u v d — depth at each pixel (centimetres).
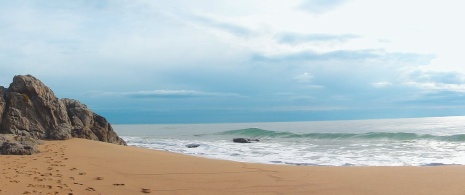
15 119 2212
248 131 5353
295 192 875
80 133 2447
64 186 908
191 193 870
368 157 2114
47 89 2502
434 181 945
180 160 1482
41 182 945
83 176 1062
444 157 2062
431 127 6047
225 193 870
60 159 1408
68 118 2539
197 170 1213
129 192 870
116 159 1469
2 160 1327
